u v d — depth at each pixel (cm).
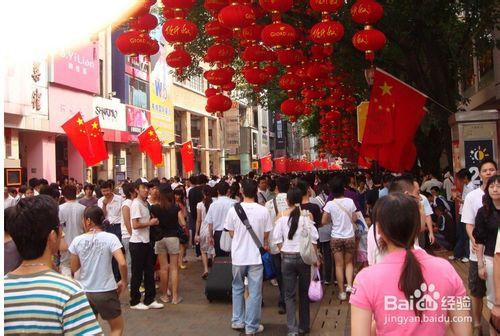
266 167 4253
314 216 794
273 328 712
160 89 3306
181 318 771
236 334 689
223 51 762
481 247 509
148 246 831
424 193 1218
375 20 677
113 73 2745
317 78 909
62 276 258
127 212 853
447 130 1233
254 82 834
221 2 658
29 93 1919
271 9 622
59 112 2181
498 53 1422
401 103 945
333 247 842
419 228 272
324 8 636
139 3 604
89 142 1336
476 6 1062
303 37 934
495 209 496
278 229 664
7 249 385
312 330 684
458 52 1224
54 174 2172
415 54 1198
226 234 823
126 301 879
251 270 662
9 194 1098
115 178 2708
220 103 841
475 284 552
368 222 1023
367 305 262
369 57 697
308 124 3097
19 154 2066
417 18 1074
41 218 262
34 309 244
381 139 949
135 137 2861
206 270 1070
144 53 651
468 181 905
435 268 266
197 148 4097
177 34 623
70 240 824
